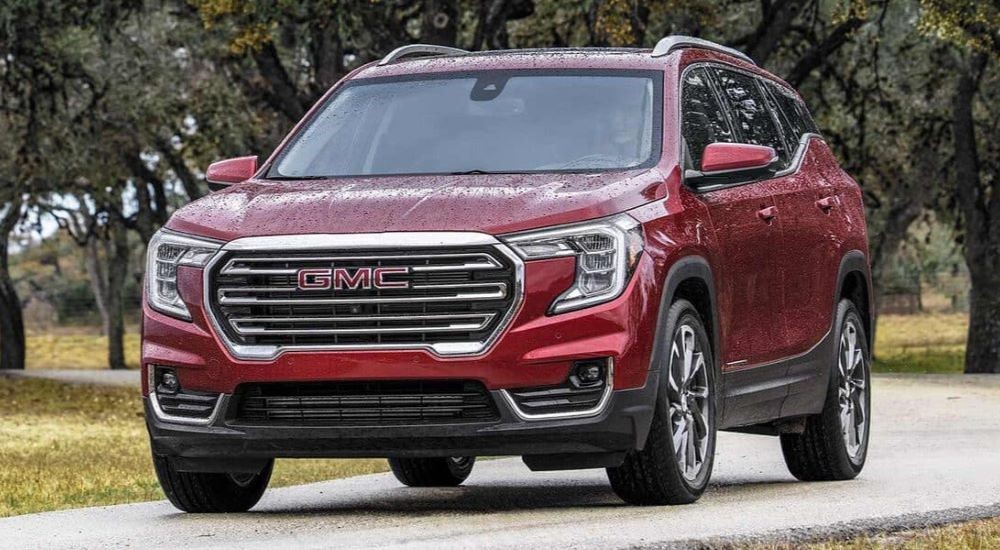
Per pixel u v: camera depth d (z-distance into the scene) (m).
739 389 9.20
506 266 7.70
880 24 31.41
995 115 35.81
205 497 8.78
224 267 7.98
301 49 31.98
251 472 8.41
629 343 7.80
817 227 10.48
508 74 9.44
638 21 26.52
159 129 37.12
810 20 31.38
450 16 26.47
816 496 9.16
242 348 7.94
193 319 8.05
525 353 7.68
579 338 7.73
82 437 21.56
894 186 39.62
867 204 39.97
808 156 10.88
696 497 8.51
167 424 8.18
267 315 7.91
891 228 43.75
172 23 33.38
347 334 7.79
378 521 8.03
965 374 30.05
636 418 7.86
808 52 30.09
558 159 8.77
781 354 9.81
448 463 11.09
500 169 8.75
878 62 35.16
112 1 28.83
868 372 11.38
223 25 29.77
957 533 7.49
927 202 39.91
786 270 9.88
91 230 46.28
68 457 16.73
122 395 34.81
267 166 9.33
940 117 35.91
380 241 7.75
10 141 34.91
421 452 7.84
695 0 27.05
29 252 102.44
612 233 7.86
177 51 34.66
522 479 11.62
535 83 9.32
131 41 33.50
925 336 65.00
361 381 7.84
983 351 35.19
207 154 34.84
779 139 10.55
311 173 9.15
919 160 37.50
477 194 7.99
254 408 8.02
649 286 7.93
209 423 8.05
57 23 29.25
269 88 33.22
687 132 9.06
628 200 8.09
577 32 29.95
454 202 7.90
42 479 13.27
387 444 7.84
